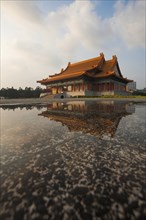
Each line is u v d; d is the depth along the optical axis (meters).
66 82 40.38
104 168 1.63
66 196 1.18
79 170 1.59
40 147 2.29
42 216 1.00
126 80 40.03
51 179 1.41
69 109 9.01
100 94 38.03
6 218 0.99
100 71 38.81
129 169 1.61
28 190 1.25
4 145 2.38
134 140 2.62
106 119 5.07
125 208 1.07
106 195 1.20
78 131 3.33
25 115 6.41
